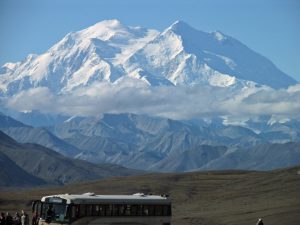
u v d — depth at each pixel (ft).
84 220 278.67
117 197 288.92
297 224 439.63
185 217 505.66
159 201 296.51
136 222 289.94
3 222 300.20
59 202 280.10
